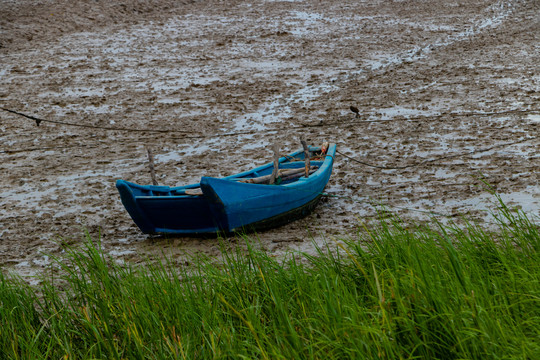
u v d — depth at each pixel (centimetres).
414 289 526
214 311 581
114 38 2798
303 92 1991
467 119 1636
